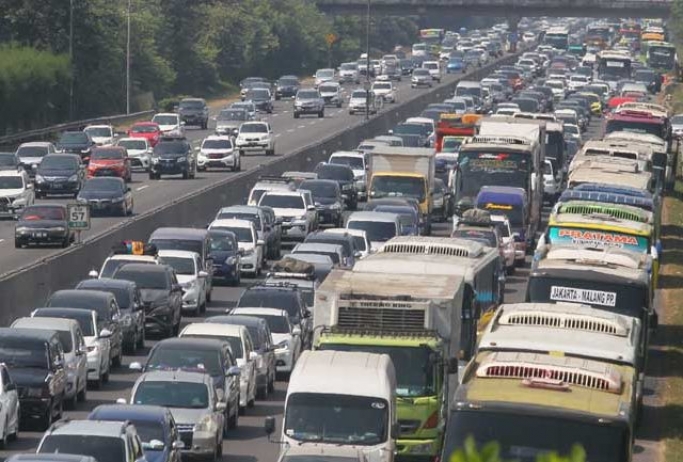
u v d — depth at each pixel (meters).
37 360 78.31
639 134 165.12
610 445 48.12
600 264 80.69
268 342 90.19
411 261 83.19
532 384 50.53
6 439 73.44
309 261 114.62
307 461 58.31
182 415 71.19
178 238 120.62
